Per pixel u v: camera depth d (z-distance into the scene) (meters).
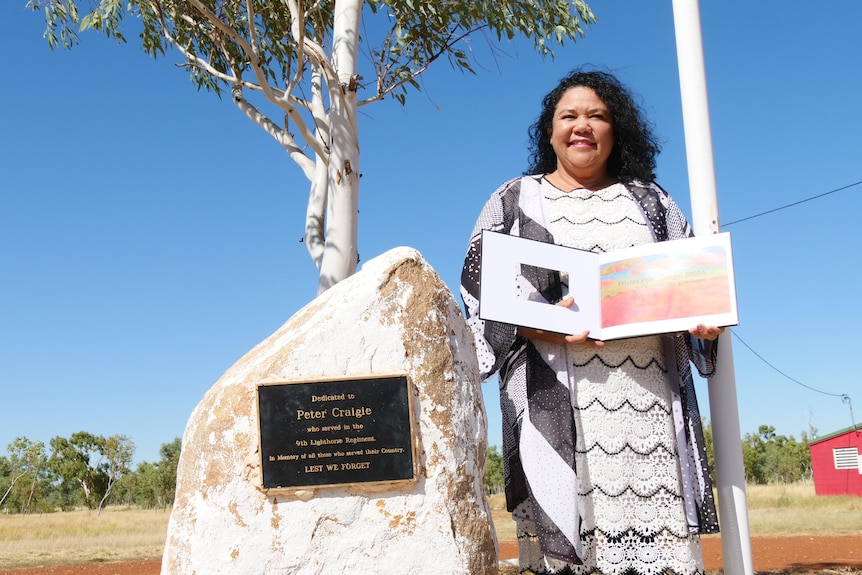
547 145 4.45
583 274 3.84
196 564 3.54
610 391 3.80
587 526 3.70
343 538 3.56
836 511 21.12
